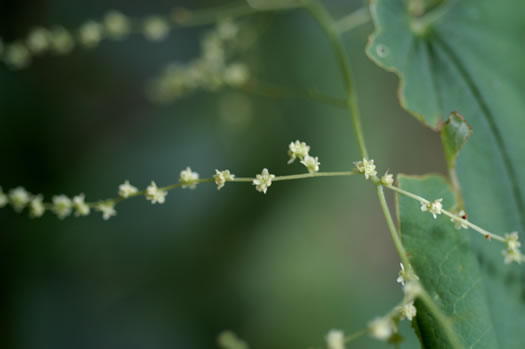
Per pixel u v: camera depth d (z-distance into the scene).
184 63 0.47
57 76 0.42
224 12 0.33
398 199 0.26
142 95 0.45
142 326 0.41
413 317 0.25
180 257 0.42
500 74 0.27
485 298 0.25
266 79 0.42
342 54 0.29
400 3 0.28
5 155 0.37
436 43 0.28
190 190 0.43
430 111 0.27
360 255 0.45
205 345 0.40
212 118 0.44
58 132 0.40
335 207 0.44
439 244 0.25
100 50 0.44
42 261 0.38
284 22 0.43
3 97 0.38
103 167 0.42
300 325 0.41
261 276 0.42
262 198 0.43
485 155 0.27
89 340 0.39
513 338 0.25
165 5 0.46
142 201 0.42
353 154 0.44
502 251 0.25
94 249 0.40
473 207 0.26
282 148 0.43
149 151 0.44
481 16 0.28
